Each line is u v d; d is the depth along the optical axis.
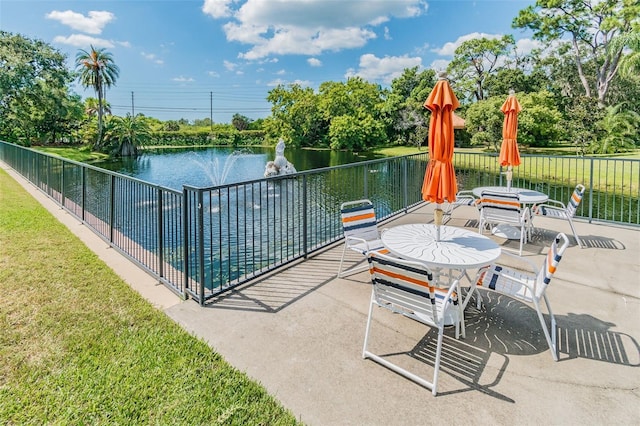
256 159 31.83
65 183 6.81
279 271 3.94
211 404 1.97
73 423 1.83
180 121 63.22
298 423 1.86
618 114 20.03
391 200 7.29
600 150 19.64
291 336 2.66
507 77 30.92
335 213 6.83
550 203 7.53
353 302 3.20
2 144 15.54
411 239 3.03
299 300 3.24
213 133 50.47
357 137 37.25
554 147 26.06
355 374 2.25
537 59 30.52
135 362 2.32
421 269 2.09
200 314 2.98
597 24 24.23
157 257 3.89
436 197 2.89
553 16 25.17
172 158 33.41
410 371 2.27
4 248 4.48
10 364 2.28
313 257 4.39
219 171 23.17
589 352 2.46
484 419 1.89
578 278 3.65
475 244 2.90
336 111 40.47
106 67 35.50
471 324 2.84
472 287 2.76
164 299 3.26
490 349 2.51
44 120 34.19
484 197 4.51
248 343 2.57
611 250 4.46
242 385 2.13
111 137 35.78
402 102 40.25
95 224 5.46
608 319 2.88
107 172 4.84
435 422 1.87
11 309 2.98
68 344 2.50
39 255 4.29
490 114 23.95
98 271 3.85
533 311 3.04
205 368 2.28
